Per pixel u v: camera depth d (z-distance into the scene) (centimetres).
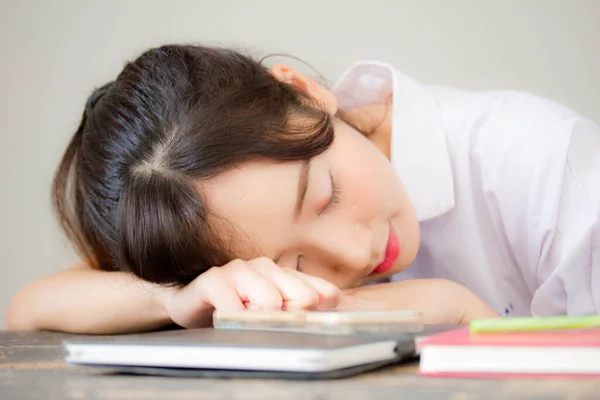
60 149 184
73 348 53
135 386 48
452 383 43
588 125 103
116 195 90
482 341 45
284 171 82
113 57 184
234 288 75
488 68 173
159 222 81
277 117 87
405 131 117
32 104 185
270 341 50
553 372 43
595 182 98
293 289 69
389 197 93
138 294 92
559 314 103
